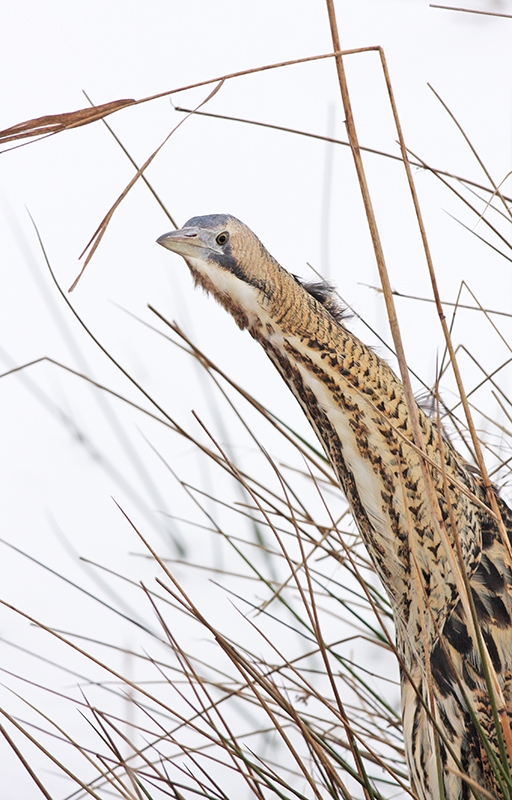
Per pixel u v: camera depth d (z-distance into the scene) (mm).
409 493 4992
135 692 6344
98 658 6672
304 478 8141
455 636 5035
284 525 7500
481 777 4906
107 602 7207
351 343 4980
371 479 5047
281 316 4906
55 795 5531
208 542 7730
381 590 6711
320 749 4656
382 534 5141
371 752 5188
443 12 16797
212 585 7273
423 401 5926
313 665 6449
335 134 13852
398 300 10047
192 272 4992
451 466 5184
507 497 6457
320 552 7219
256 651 6578
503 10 16250
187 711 6180
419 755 5066
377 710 5836
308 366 4934
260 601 7039
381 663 6422
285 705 4695
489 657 4793
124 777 5633
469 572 5121
